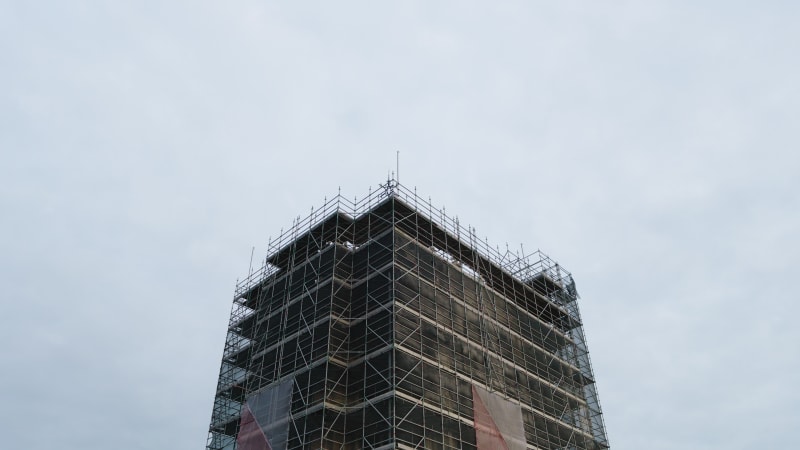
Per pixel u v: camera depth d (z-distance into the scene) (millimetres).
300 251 58188
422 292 49250
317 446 41750
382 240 51062
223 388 55562
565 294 69188
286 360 49281
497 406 49094
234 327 59938
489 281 61750
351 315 48906
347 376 45625
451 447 43250
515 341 57188
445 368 46719
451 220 59781
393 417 40344
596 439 59562
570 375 61719
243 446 47188
